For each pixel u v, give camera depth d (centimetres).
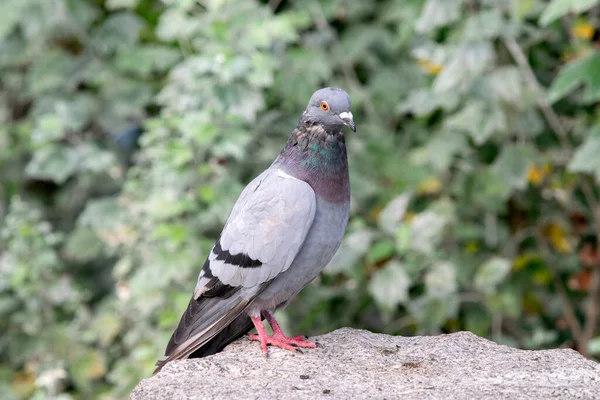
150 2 1302
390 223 1066
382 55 1250
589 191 1142
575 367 700
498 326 1147
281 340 762
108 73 1265
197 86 1051
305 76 1147
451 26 1123
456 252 1155
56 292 1175
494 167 1085
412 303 1081
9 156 1320
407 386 663
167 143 1081
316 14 1211
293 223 750
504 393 644
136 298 1088
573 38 1112
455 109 1154
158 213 1050
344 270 1097
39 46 1294
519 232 1186
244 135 1052
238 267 757
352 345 755
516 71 1057
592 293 1167
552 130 1150
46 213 1375
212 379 682
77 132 1284
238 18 1086
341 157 775
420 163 1134
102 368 1173
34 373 1190
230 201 1049
